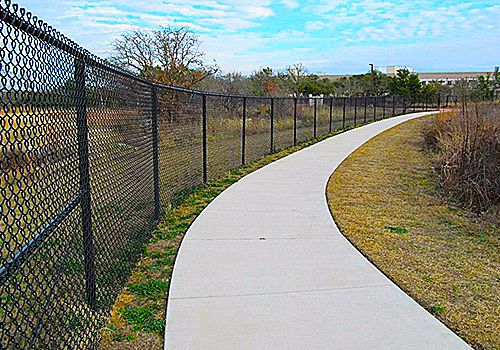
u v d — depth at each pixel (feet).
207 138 28.91
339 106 66.95
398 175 28.94
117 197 11.93
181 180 22.68
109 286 10.71
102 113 10.61
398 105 97.76
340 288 11.41
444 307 10.64
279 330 9.31
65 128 7.94
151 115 17.01
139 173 14.71
